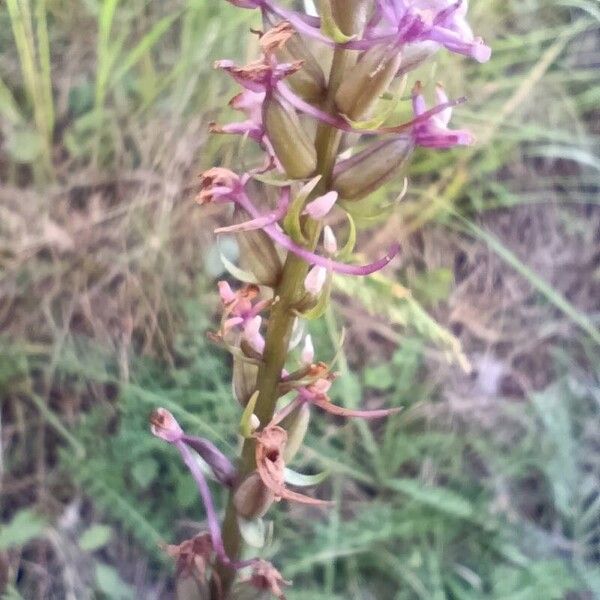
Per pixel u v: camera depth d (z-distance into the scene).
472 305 0.19
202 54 0.17
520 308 0.20
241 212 0.08
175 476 0.16
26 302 0.16
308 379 0.08
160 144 0.17
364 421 0.17
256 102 0.08
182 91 0.17
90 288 0.17
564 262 0.20
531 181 0.20
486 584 0.16
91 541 0.15
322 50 0.07
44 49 0.16
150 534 0.15
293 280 0.08
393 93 0.08
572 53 0.21
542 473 0.18
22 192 0.17
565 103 0.21
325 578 0.16
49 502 0.16
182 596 0.09
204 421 0.16
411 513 0.16
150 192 0.17
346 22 0.07
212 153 0.17
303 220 0.07
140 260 0.17
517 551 0.17
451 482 0.17
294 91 0.07
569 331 0.20
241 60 0.17
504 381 0.19
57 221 0.17
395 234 0.18
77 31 0.18
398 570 0.16
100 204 0.17
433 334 0.16
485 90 0.19
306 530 0.16
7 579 0.15
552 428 0.18
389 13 0.07
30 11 0.17
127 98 0.18
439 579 0.16
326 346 0.17
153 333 0.17
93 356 0.16
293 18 0.07
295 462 0.16
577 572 0.17
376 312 0.17
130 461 0.15
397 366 0.18
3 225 0.17
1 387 0.16
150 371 0.17
